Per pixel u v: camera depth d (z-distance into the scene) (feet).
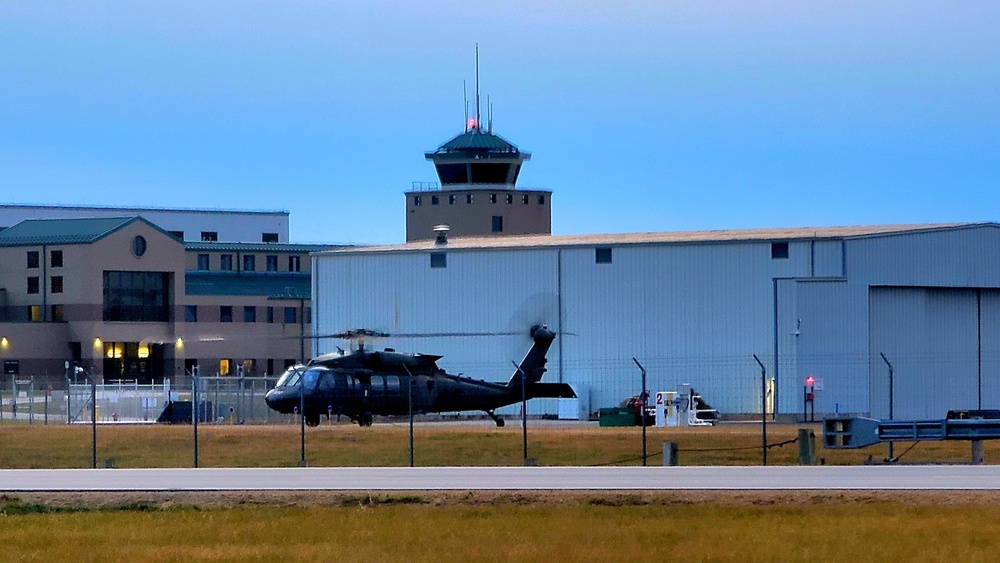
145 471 547.08
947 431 552.00
